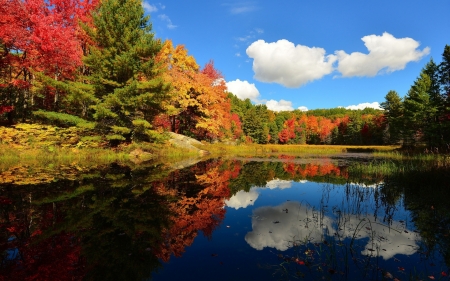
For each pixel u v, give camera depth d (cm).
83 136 1472
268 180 946
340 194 706
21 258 318
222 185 823
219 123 2984
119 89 1336
